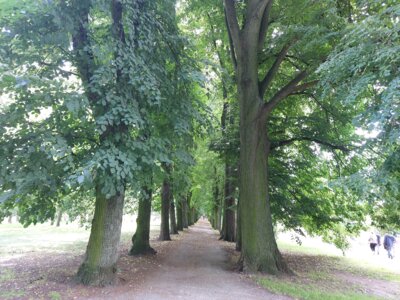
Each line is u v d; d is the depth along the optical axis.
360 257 18.53
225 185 23.05
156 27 9.26
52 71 7.69
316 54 10.89
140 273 9.67
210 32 18.02
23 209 8.06
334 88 7.65
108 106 7.71
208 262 12.37
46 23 7.41
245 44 11.87
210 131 10.39
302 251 20.06
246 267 10.48
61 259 11.59
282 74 14.80
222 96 19.80
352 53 6.04
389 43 5.76
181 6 16.20
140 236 13.70
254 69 11.85
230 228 22.50
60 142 6.68
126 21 8.06
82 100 6.88
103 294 7.14
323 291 8.48
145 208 13.96
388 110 5.07
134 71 7.61
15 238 19.23
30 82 6.08
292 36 11.20
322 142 13.41
